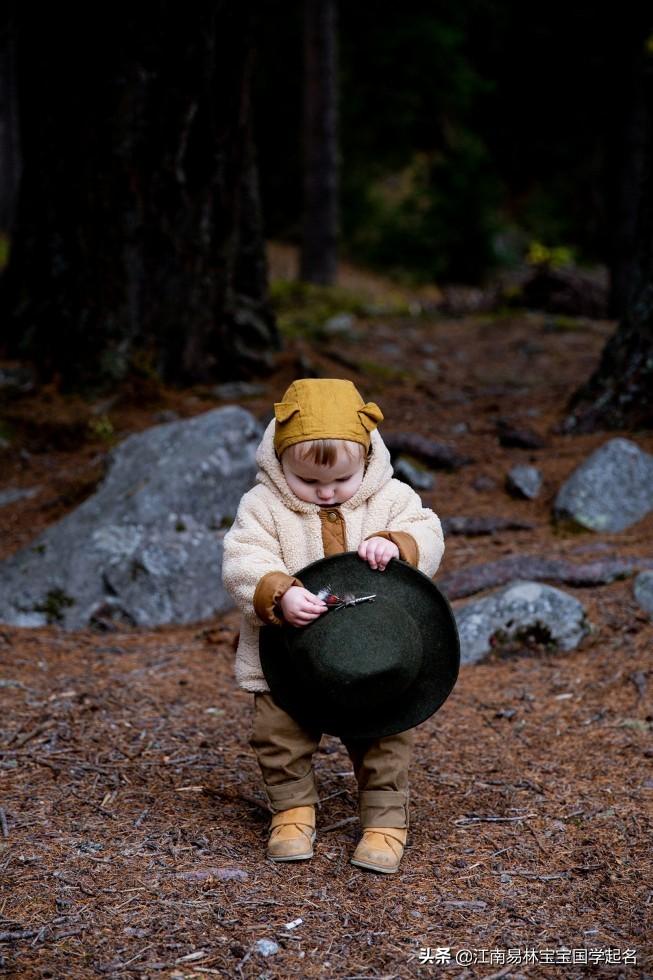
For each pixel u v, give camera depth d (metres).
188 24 7.52
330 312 14.18
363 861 2.96
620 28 14.70
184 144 7.84
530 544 5.84
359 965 2.50
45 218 8.02
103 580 5.32
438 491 6.72
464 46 26.62
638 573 5.25
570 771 3.65
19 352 8.24
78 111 7.69
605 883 2.90
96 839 3.09
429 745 3.90
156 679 4.54
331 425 2.89
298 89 22.16
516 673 4.55
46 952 2.49
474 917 2.73
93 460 7.08
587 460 6.40
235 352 8.74
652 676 4.34
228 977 2.43
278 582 2.85
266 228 23.11
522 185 28.66
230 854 3.05
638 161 14.49
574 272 20.36
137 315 8.11
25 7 7.72
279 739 3.03
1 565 5.51
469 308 16.84
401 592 2.94
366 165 23.72
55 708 4.12
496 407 8.43
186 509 5.63
